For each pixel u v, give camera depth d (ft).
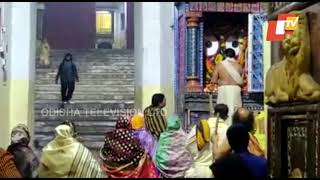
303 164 15.67
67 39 90.22
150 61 47.67
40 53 70.38
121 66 73.92
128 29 94.99
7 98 45.98
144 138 29.86
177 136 26.84
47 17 88.69
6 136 45.37
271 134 17.53
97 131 54.70
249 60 41.04
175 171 26.61
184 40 41.75
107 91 66.59
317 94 15.20
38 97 62.03
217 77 37.63
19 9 48.21
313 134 15.10
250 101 40.81
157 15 47.80
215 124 24.44
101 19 98.78
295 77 15.93
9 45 46.78
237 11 41.22
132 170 23.41
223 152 23.13
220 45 42.78
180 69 42.98
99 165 22.95
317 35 15.52
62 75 60.80
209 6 41.16
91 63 74.43
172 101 44.88
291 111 16.26
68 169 21.52
